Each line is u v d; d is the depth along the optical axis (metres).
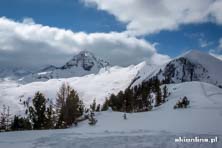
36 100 49.53
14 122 56.62
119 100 89.44
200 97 101.88
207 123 34.25
